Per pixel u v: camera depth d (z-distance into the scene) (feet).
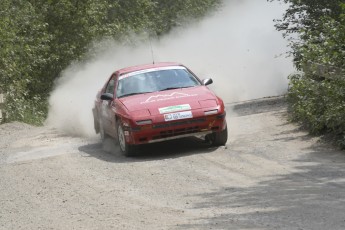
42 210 45.68
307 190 43.88
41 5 140.05
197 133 61.57
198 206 42.52
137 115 61.31
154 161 59.00
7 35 115.75
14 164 64.80
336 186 44.32
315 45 69.62
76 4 142.72
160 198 45.68
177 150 63.41
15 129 94.84
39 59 127.13
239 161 55.57
